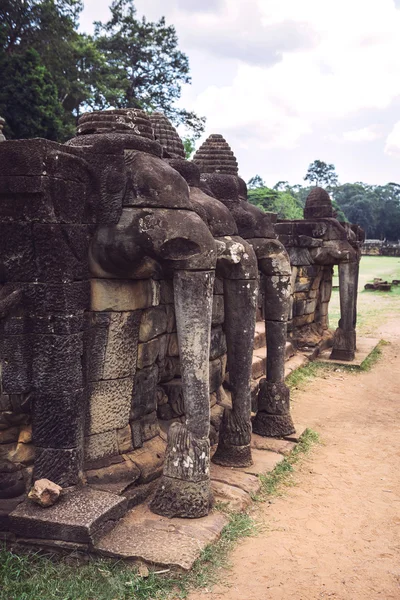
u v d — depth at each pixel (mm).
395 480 6035
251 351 5703
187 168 5754
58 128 23156
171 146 6488
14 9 23812
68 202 4258
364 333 15336
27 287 4297
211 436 6465
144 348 5152
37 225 4172
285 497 5469
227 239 5422
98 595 3729
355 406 8992
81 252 4438
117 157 4469
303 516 5094
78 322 4445
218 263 5375
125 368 4934
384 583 4078
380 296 23375
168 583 3857
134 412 5137
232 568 4160
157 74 34938
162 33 34062
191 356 4508
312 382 10344
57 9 25703
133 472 4867
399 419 8383
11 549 4160
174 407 5953
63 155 4168
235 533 4609
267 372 6973
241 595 3846
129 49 33938
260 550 4441
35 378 4367
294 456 6516
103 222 4520
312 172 97938
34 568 3996
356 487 5812
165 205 4473
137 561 3998
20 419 4465
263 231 6551
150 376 5316
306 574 4152
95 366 4727
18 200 4203
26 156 4078
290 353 11469
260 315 11352
